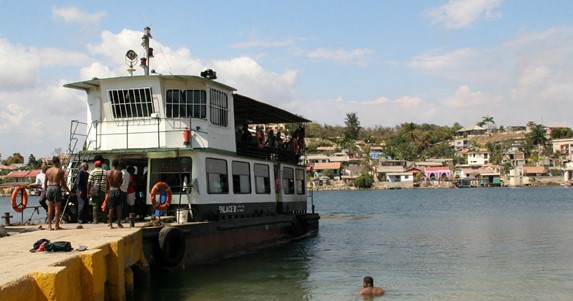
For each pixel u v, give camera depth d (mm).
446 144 193750
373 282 17688
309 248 26953
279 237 26203
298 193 30922
